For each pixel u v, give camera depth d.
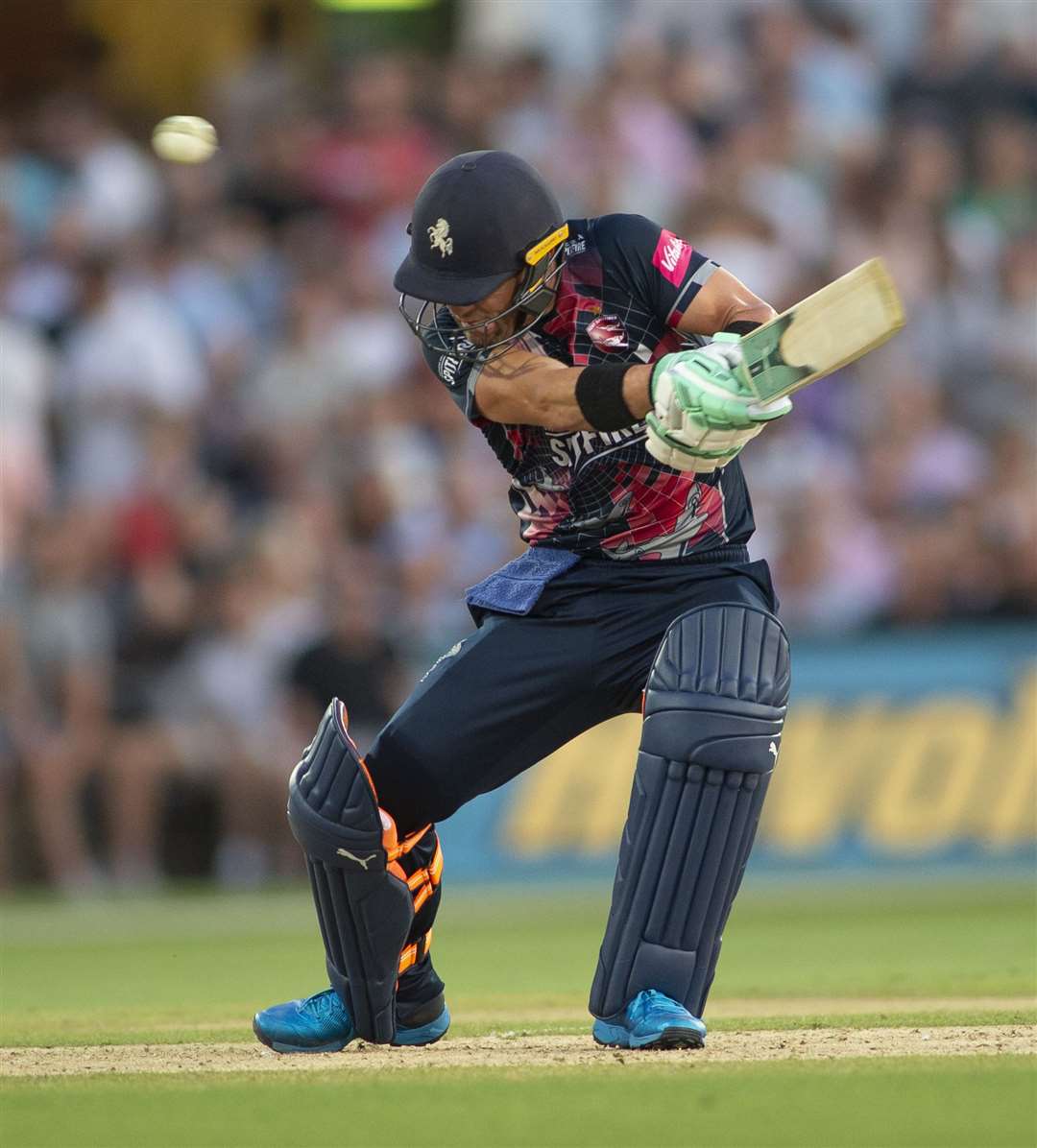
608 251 12.80
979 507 40.06
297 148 46.78
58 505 39.22
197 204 45.28
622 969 12.89
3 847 36.34
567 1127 9.71
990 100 49.84
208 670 37.44
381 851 12.94
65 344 40.59
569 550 13.32
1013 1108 10.05
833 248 45.91
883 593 39.12
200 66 51.28
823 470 40.53
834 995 17.70
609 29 52.31
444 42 54.34
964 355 45.19
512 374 12.58
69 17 51.41
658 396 11.79
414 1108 10.41
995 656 37.38
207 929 30.19
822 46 50.41
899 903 31.30
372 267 44.53
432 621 38.34
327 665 37.09
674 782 12.64
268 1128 9.87
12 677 36.44
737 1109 10.16
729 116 49.12
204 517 38.97
